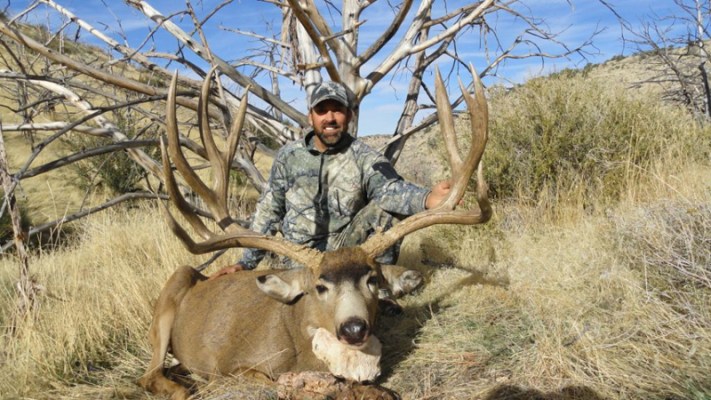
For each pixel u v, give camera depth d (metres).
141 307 3.14
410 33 3.71
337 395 2.01
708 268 2.35
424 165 6.98
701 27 6.79
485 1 3.52
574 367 2.04
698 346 1.96
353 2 3.74
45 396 2.47
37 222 7.04
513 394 1.99
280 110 3.98
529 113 4.52
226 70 3.84
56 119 8.25
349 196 2.77
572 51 4.09
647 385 1.87
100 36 3.86
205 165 4.03
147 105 7.08
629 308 2.28
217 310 2.52
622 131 4.33
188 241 2.12
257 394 2.14
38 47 3.46
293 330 2.27
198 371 2.58
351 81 3.71
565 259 2.96
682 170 3.99
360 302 1.99
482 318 2.66
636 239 2.75
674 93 7.09
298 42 4.02
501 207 4.25
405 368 2.38
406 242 4.16
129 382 2.59
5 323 3.15
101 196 7.61
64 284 3.38
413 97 4.23
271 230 2.93
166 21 3.82
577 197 4.02
